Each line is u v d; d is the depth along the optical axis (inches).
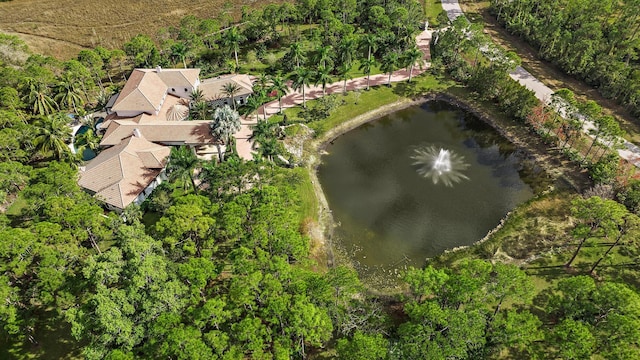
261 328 2018.9
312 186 3634.4
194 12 6525.6
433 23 6043.3
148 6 6707.7
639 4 4815.5
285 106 4547.2
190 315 2108.8
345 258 3065.9
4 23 6279.5
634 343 2079.2
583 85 4608.8
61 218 2647.6
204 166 3260.3
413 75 4963.1
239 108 4542.3
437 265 2989.7
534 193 3521.2
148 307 2028.8
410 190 3607.3
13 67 4795.8
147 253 2245.3
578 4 5029.5
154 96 4254.4
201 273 2214.6
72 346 2406.5
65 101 4296.3
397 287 2844.5
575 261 2876.5
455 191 3585.1
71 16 6466.5
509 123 4252.0
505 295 2250.2
